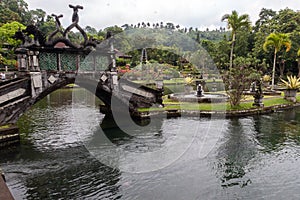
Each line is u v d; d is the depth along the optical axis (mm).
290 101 22578
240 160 9336
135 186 7406
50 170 8570
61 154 10055
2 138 11000
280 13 46312
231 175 8148
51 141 11805
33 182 7727
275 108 19578
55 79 12750
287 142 11484
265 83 31922
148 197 6816
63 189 7289
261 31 45625
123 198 6766
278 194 6996
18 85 11625
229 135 12500
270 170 8523
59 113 19094
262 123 15078
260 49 41938
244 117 16719
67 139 12117
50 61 12773
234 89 18219
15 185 7539
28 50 11969
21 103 11750
